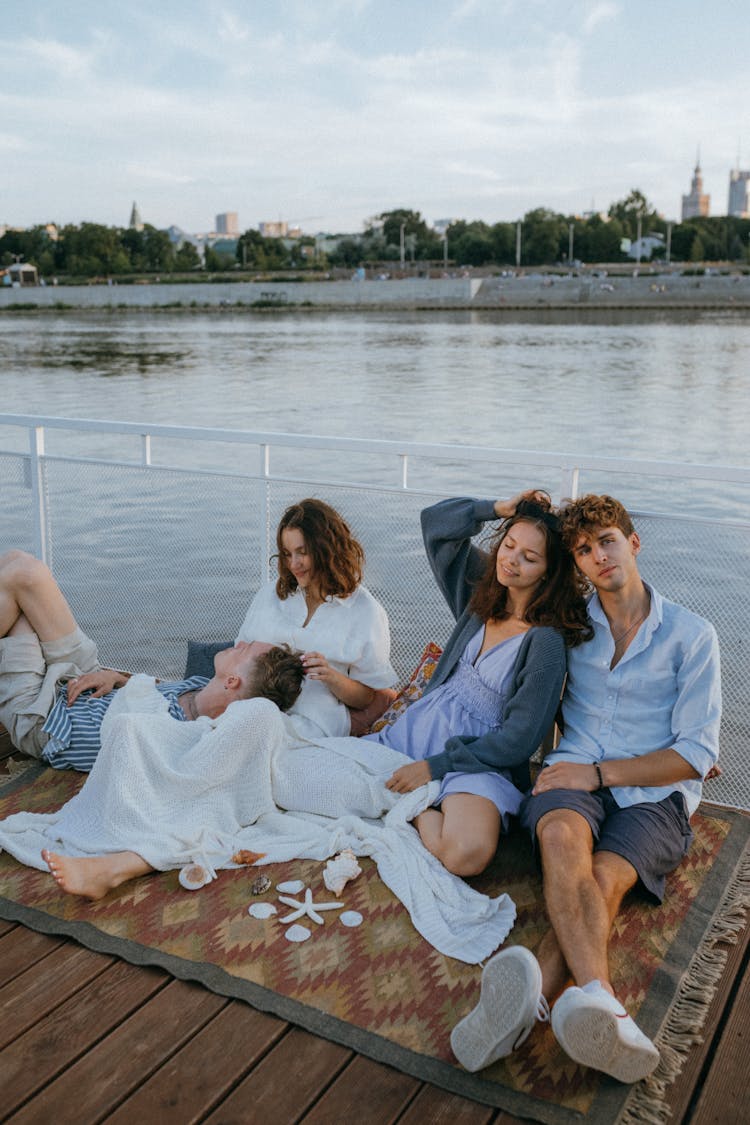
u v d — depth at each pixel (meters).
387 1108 1.80
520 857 2.67
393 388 29.14
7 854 2.67
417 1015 2.04
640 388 28.41
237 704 2.76
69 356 42.38
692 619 2.56
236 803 2.77
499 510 2.91
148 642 3.92
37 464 4.09
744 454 17.31
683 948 2.29
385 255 131.25
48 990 2.10
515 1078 1.89
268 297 98.69
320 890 2.49
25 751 3.23
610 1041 1.79
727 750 3.01
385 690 3.25
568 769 2.46
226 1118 1.77
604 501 2.60
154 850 2.54
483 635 2.91
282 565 3.22
